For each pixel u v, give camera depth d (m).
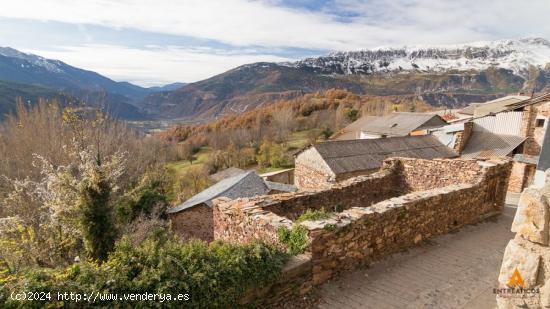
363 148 21.34
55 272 3.89
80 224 9.52
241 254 4.88
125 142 28.89
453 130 23.27
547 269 2.24
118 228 10.96
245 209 7.25
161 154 43.12
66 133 23.52
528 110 20.61
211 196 19.78
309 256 5.62
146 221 15.77
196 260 4.55
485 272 6.60
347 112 70.50
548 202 2.23
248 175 23.69
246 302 4.79
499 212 10.73
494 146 21.53
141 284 3.96
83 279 3.87
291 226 6.06
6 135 26.12
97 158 10.47
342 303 5.40
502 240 8.41
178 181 36.75
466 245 8.02
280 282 5.17
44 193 11.18
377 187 12.01
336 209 10.05
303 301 5.39
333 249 6.04
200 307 4.20
